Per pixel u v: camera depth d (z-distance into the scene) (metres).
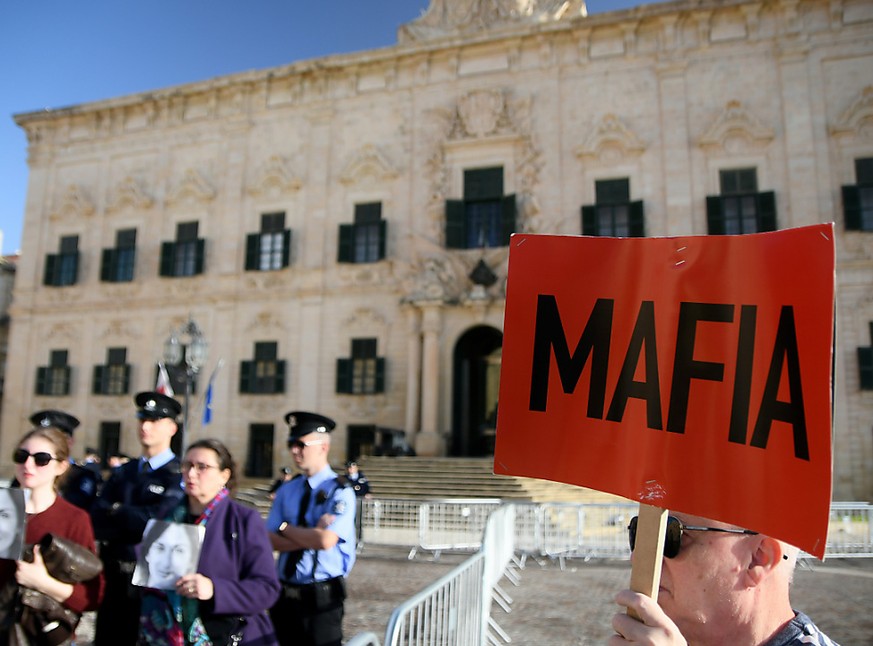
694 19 24.27
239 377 26.88
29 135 31.39
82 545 4.26
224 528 4.04
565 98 25.30
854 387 21.64
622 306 2.56
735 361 2.27
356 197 26.88
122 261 29.36
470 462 21.44
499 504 14.98
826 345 2.05
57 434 4.41
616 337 2.55
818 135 22.95
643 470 2.35
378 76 27.39
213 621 3.87
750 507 2.11
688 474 2.25
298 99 28.03
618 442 2.46
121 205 29.61
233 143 28.62
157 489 5.33
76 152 30.73
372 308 25.91
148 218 29.28
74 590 4.04
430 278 24.47
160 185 29.34
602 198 24.45
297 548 5.04
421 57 26.69
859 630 8.43
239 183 28.25
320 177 27.33
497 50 26.11
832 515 14.88
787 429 2.09
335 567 5.13
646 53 24.70
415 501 15.41
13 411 29.23
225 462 4.16
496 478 20.30
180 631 3.87
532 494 19.28
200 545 3.79
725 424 2.24
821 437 2.01
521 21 26.20
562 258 2.71
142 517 5.12
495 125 25.59
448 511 15.31
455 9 27.03
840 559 14.24
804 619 2.13
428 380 23.89
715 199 23.31
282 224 27.55
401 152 26.61
